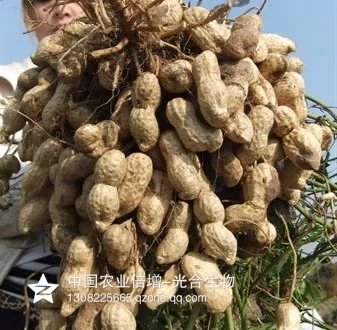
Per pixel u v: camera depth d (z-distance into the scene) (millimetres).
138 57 240
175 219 238
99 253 240
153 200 236
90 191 233
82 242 239
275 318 280
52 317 255
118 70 234
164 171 242
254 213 244
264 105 248
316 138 261
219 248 234
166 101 242
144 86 231
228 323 262
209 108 226
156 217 235
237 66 241
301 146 250
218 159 242
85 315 234
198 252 242
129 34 236
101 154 237
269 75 258
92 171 246
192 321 258
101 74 241
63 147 261
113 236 227
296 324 253
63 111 260
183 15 245
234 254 235
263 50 255
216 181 253
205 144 231
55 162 261
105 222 229
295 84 257
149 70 239
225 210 246
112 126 237
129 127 238
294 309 256
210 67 231
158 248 237
